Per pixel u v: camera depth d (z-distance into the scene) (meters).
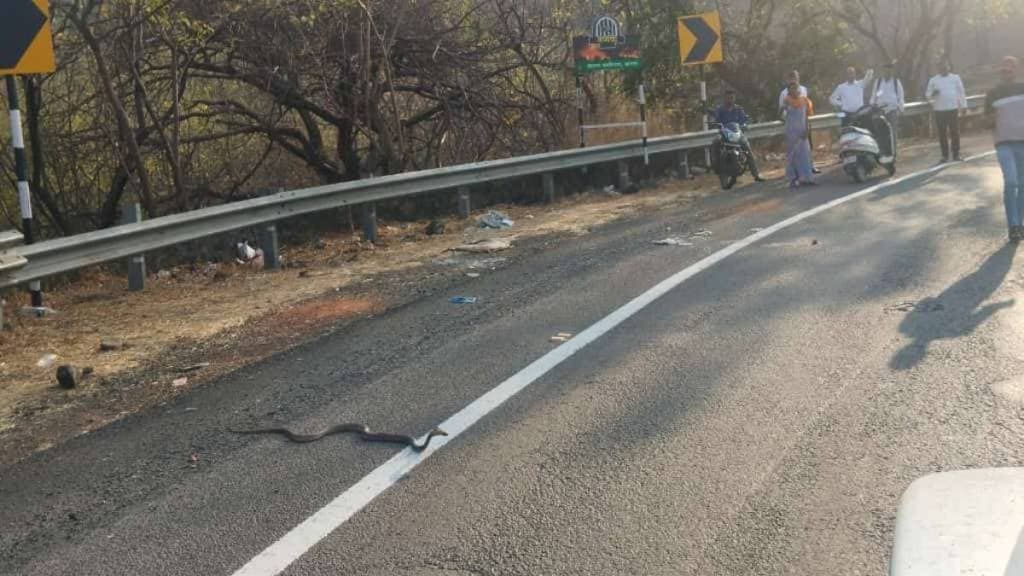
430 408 6.37
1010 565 3.06
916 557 3.57
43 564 4.63
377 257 12.82
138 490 5.43
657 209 15.55
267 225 12.40
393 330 8.58
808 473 4.95
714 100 24.84
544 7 20.44
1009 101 10.03
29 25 10.08
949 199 13.51
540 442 5.62
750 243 11.30
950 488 4.34
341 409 6.50
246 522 4.89
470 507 4.85
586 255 11.51
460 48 18.84
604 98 22.50
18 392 7.67
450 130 19.14
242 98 17.86
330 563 4.39
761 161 22.98
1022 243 10.05
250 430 6.24
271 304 10.22
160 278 12.05
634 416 5.92
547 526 4.59
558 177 18.20
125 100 15.55
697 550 4.27
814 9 25.67
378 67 17.88
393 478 5.28
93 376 7.96
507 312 8.86
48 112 15.30
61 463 6.00
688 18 20.36
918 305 7.98
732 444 5.39
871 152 16.27
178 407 6.93
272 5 15.21
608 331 7.88
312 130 18.16
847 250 10.44
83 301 10.91
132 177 15.38
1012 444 5.07
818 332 7.43
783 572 4.04
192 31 15.02
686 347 7.28
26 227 10.62
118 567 4.53
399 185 14.37
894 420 5.55
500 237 13.77
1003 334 7.00
